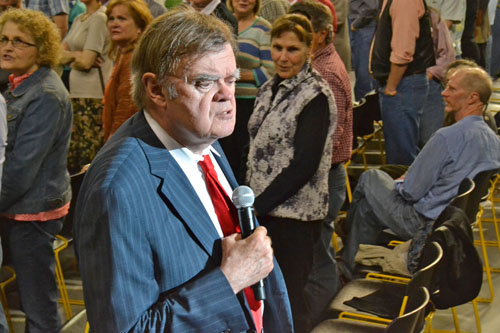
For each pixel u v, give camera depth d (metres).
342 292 3.06
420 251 3.25
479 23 8.31
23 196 2.89
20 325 3.56
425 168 3.39
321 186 2.86
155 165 1.41
